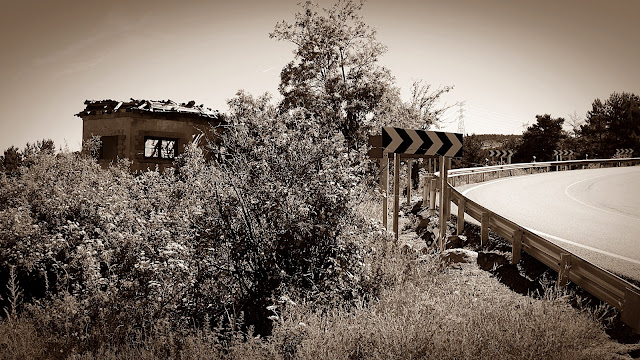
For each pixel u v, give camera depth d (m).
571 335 4.69
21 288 7.89
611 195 18.09
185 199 8.98
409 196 14.75
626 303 4.94
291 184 7.14
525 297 6.06
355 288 6.60
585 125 57.59
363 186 7.66
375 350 4.48
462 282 6.94
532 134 51.91
